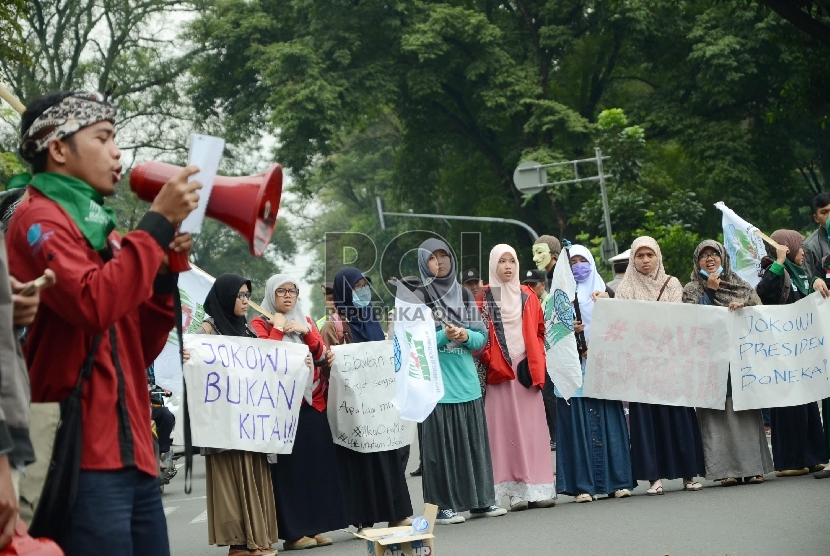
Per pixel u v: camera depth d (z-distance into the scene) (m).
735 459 9.30
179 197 3.25
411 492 10.72
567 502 9.20
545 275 12.35
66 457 3.26
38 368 3.32
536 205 33.84
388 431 8.33
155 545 3.51
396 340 8.16
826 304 9.44
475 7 33.94
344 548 7.89
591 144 29.92
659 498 8.85
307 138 31.20
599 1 31.69
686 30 32.47
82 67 35.03
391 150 54.09
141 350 3.55
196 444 7.43
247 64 32.75
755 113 32.50
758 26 30.19
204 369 7.54
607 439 9.05
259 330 8.24
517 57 32.94
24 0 14.47
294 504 7.97
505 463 8.87
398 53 32.44
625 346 9.11
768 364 9.36
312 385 8.07
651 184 29.17
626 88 36.06
